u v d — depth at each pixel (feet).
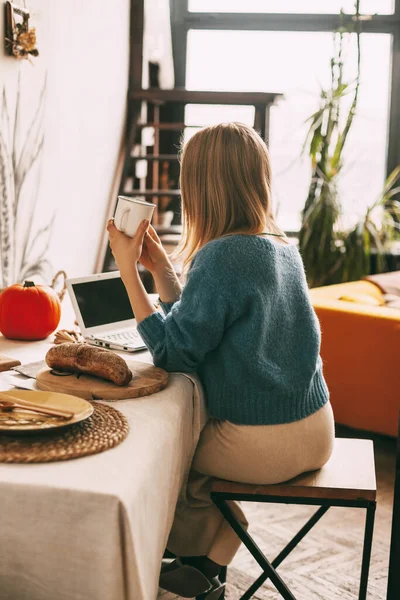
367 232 16.61
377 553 8.01
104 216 16.81
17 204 11.91
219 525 6.00
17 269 12.05
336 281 16.84
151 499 4.19
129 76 18.26
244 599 6.17
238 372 5.26
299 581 7.34
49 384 5.08
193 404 5.46
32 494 3.72
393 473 10.27
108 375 5.08
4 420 4.30
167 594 6.93
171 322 5.32
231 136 5.37
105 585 3.72
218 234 5.42
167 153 20.97
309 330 5.49
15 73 11.61
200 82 20.79
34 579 3.82
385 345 10.37
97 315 6.86
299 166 18.11
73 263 14.79
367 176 20.40
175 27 20.58
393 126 20.39
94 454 4.13
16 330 6.84
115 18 16.74
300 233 16.85
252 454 5.37
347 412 10.93
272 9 20.17
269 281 5.15
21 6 11.64
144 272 16.28
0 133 11.18
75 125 14.47
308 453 5.48
